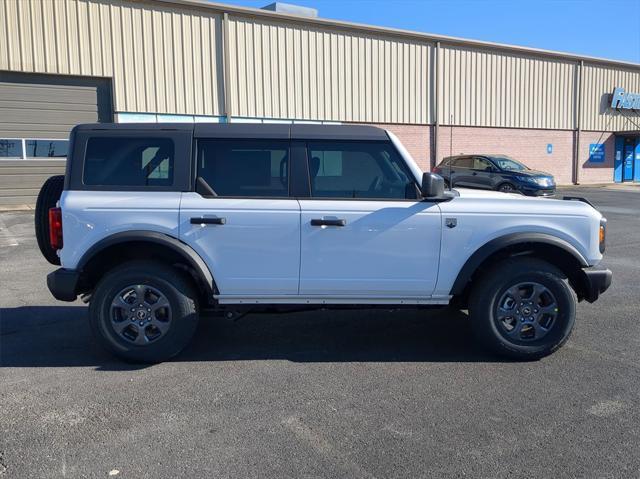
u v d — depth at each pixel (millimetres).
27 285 7785
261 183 4859
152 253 4965
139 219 4711
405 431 3629
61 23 16766
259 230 4754
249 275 4809
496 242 4820
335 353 5152
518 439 3520
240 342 5469
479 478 3092
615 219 15352
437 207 4844
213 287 4828
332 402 4070
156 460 3275
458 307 5523
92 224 4684
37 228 5062
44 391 4266
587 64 29094
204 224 4723
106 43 17438
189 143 4844
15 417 3826
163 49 18328
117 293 4723
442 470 3168
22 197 16891
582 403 4043
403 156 4906
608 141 30688
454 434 3586
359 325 6039
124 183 4812
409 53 23469
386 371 4691
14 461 3266
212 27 19109
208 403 4051
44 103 16922
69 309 6633
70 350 5211
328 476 3111
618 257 9953
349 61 22062
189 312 4785
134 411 3920
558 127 28516
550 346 4871
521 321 4887
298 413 3891
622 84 30641
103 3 17266
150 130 4863
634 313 6406
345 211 4785
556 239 4867
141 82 18078
